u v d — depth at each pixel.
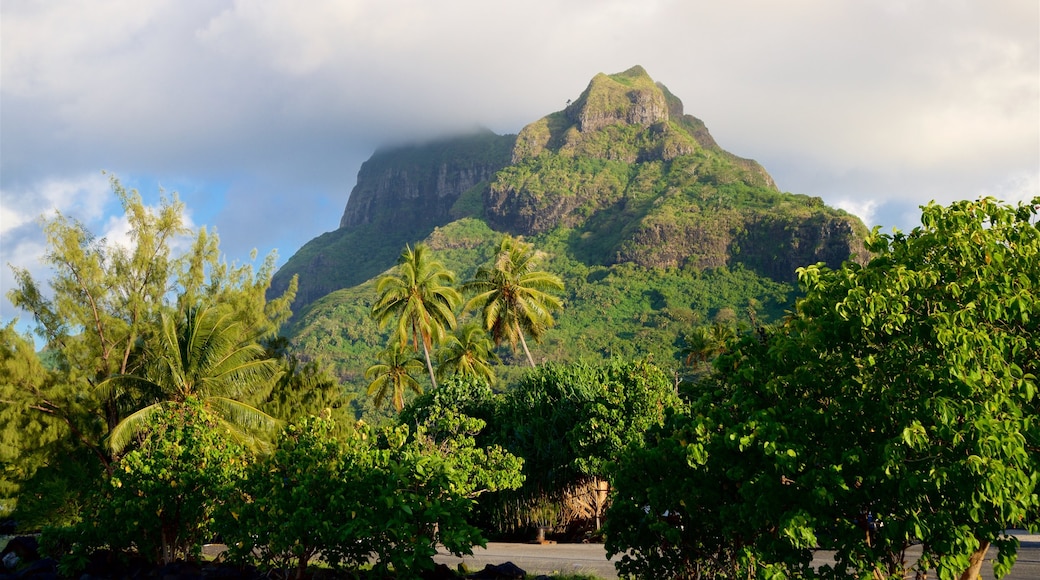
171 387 30.83
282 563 14.75
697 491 10.76
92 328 32.91
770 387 9.63
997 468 7.70
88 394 31.20
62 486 26.80
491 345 61.19
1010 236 9.29
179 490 17.36
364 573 16.23
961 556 8.45
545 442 34.28
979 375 8.05
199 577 15.93
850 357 9.43
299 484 13.89
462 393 38.16
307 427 14.87
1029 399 8.34
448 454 23.47
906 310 9.01
